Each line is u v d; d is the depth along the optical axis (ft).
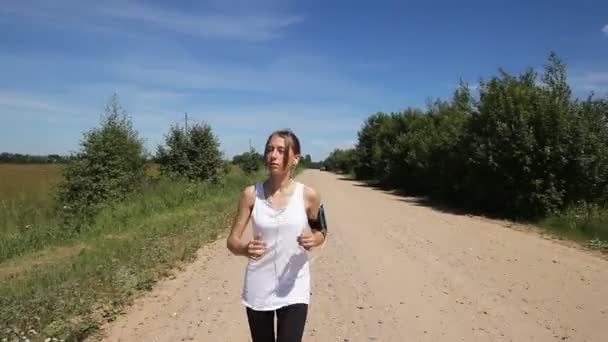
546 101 63.77
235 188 99.91
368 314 22.70
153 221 51.67
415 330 20.59
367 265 33.01
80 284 25.04
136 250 34.37
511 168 64.34
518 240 44.57
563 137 61.36
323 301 24.77
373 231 48.60
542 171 62.39
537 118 63.16
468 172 74.74
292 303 11.68
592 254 37.93
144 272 28.22
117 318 21.50
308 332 20.38
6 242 40.73
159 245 36.09
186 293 25.73
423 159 99.71
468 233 48.57
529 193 62.28
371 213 66.18
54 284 25.44
